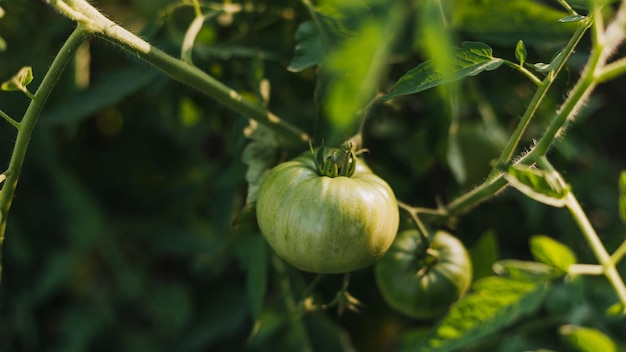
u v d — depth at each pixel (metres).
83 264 0.92
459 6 0.66
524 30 0.67
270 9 0.71
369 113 0.65
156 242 0.89
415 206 0.74
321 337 0.75
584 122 0.84
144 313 0.92
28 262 0.90
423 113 0.73
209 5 0.70
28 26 0.75
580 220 0.57
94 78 0.81
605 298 0.79
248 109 0.62
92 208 0.89
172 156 0.90
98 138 0.90
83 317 0.91
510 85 0.74
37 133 0.85
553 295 0.76
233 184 0.75
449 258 0.64
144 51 0.58
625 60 0.55
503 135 0.76
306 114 0.76
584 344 0.62
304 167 0.58
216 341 0.89
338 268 0.57
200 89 0.61
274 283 0.74
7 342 0.90
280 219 0.57
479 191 0.61
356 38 0.44
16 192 0.88
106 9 0.82
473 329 0.57
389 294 0.65
